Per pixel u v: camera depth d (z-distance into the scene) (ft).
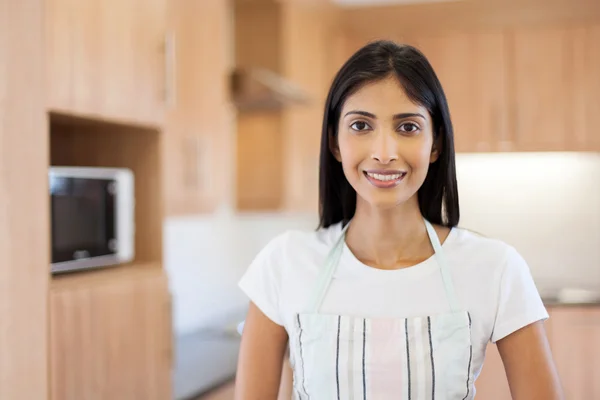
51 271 5.74
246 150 11.38
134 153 6.70
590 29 12.59
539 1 12.61
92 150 6.86
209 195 8.73
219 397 7.64
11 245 5.06
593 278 14.02
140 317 6.18
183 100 8.10
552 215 14.28
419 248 3.71
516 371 3.49
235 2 10.99
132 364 6.07
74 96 5.43
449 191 3.71
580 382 11.55
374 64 3.35
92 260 6.08
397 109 3.31
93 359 5.64
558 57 12.74
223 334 10.47
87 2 5.55
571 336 11.59
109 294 5.82
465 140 13.16
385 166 3.30
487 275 3.54
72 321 5.44
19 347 5.09
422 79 3.35
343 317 3.56
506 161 14.48
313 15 12.21
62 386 5.35
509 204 14.48
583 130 12.64
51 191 5.65
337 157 3.81
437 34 13.32
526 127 12.89
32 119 5.15
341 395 3.53
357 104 3.36
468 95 13.17
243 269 12.62
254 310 3.91
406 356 3.46
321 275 3.71
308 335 3.61
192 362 8.59
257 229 13.25
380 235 3.67
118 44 5.91
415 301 3.55
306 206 12.15
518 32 12.91
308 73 12.01
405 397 3.46
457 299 3.52
